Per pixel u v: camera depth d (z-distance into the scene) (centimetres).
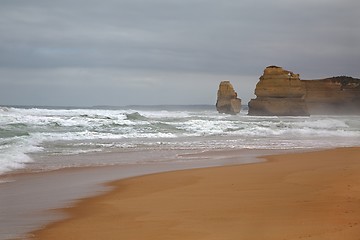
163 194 1020
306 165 1546
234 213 788
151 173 1386
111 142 2452
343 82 10975
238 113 9600
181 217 771
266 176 1276
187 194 1012
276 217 741
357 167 1454
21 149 1872
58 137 2561
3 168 1433
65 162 1630
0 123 2928
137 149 2141
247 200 912
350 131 3766
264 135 3331
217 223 716
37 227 725
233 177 1270
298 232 632
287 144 2567
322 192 973
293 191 1006
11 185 1152
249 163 1648
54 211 848
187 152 2056
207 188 1087
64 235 671
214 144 2480
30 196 1005
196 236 640
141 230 689
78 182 1207
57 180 1241
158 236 648
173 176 1309
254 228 673
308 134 3509
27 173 1360
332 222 683
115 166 1557
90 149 2075
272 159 1783
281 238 605
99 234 671
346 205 817
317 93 10294
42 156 1773
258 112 8394
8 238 660
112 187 1127
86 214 818
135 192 1053
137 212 826
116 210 849
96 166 1549
